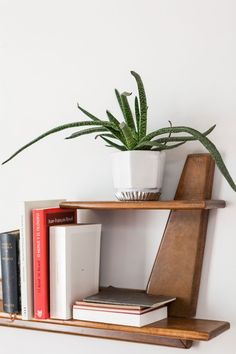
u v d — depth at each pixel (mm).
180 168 1188
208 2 1173
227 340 1126
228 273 1129
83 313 1122
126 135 1097
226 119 1146
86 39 1325
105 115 1294
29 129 1400
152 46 1236
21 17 1420
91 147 1308
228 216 1135
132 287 1238
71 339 1320
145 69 1243
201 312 1150
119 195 1130
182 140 1119
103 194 1289
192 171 1154
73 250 1149
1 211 1437
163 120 1217
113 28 1289
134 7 1262
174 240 1162
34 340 1376
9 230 1424
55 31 1369
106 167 1285
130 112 1135
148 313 1082
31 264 1165
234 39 1145
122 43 1275
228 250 1132
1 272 1308
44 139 1375
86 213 1304
